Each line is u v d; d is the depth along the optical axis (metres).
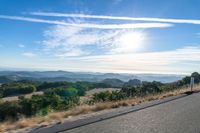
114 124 10.93
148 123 11.05
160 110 15.06
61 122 11.98
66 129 9.97
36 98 29.38
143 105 17.67
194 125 10.44
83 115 14.90
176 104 18.00
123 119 12.16
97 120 11.93
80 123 11.20
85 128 10.14
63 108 26.78
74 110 17.42
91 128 10.13
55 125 10.97
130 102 21.12
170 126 10.30
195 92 29.70
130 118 12.41
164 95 26.66
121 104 19.31
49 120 13.50
